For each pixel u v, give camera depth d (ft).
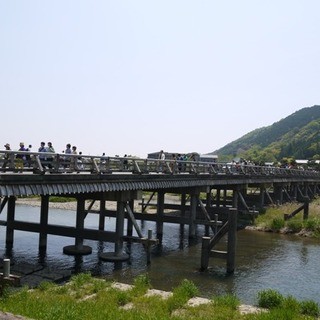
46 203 89.66
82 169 69.77
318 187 257.55
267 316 48.42
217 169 129.08
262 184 163.43
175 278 74.38
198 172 112.98
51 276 67.41
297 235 126.21
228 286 70.69
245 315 50.16
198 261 88.94
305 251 103.14
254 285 72.02
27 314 40.09
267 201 187.93
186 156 151.64
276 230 131.44
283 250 104.01
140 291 58.90
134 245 104.88
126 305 52.75
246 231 132.26
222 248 104.88
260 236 123.85
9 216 94.38
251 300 62.95
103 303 51.01
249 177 149.59
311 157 523.29
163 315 46.96
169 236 121.90
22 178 56.95
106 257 85.10
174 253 96.94
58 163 63.67
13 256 86.22
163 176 94.32
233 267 79.77
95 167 72.08
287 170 193.26
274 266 86.89
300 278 77.82
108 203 186.09
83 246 93.25
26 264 77.46
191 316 48.60
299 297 66.18
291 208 158.30
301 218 140.36
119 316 44.16
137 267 81.20
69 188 65.98
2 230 118.42
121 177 78.89
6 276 52.34
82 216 87.76
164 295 59.21
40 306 45.37
